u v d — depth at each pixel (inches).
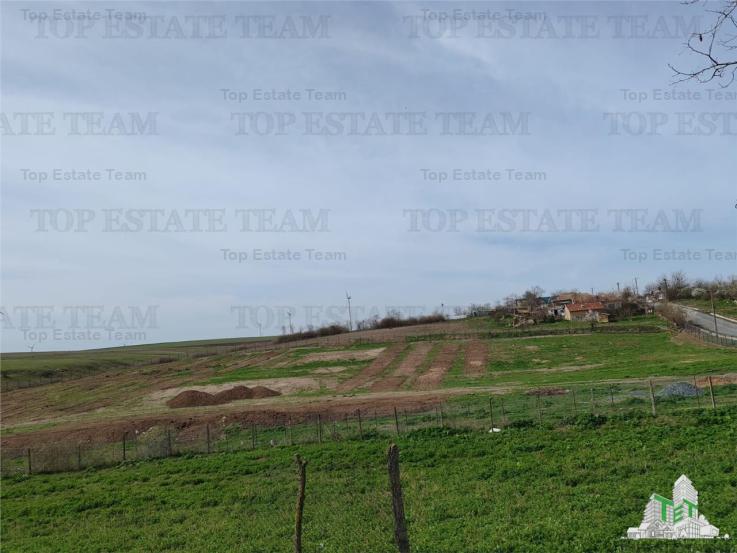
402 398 2059.5
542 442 1011.3
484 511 722.8
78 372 4827.8
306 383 2893.7
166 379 3417.8
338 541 684.1
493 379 2596.0
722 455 808.9
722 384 1576.0
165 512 918.4
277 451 1208.2
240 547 706.8
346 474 992.2
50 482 1191.6
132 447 1451.8
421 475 925.8
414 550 613.3
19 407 3009.4
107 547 781.9
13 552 807.1
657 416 1081.4
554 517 656.4
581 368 2748.5
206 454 1279.5
